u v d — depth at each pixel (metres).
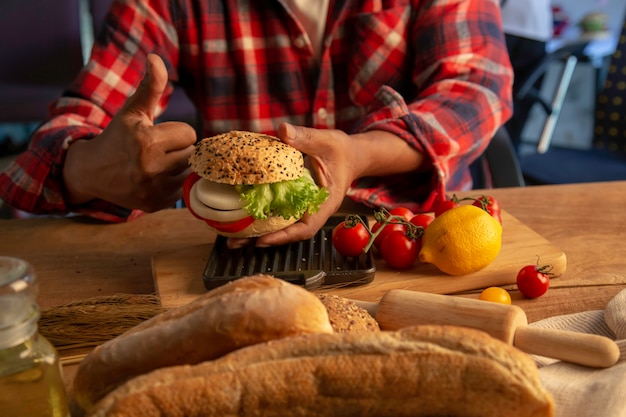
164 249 1.34
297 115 1.88
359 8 1.77
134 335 0.70
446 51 1.67
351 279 1.12
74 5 3.07
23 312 0.65
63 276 1.22
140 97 1.29
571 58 3.44
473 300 0.88
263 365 0.61
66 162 1.46
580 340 0.79
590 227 1.38
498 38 1.74
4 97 2.90
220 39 1.82
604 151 2.89
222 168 1.13
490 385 0.60
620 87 3.05
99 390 0.70
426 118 1.48
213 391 0.59
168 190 1.37
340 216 1.34
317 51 1.84
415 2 1.76
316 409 0.61
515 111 2.73
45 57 3.08
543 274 1.09
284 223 1.17
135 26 1.74
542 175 2.60
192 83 1.95
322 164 1.24
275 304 0.66
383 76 1.79
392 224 1.24
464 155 1.54
